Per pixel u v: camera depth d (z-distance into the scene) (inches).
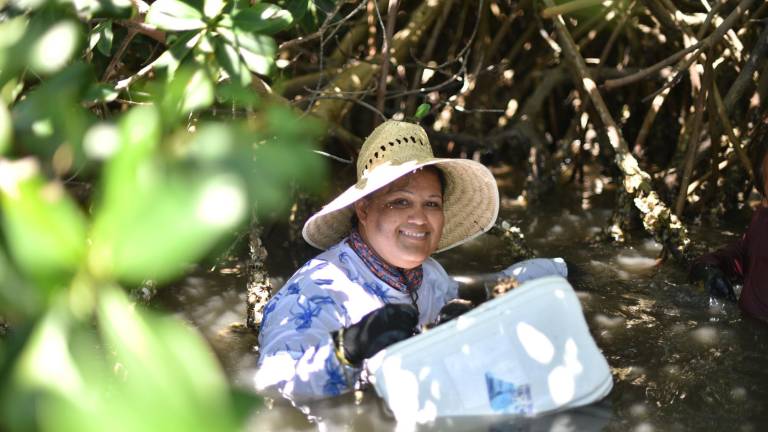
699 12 244.8
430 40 247.9
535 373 108.8
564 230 207.3
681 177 225.1
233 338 144.6
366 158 134.1
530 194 236.1
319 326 122.9
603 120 196.9
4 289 38.5
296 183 194.1
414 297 134.4
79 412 35.3
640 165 245.9
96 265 37.4
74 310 38.0
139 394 35.4
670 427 108.3
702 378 123.5
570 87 281.0
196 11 99.2
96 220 37.4
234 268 175.9
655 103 247.0
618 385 120.0
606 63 280.4
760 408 114.3
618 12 255.1
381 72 203.9
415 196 127.9
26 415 36.4
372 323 114.5
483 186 140.6
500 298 110.7
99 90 89.5
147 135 38.2
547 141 264.8
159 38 129.4
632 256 185.5
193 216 36.0
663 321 146.9
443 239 150.4
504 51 277.7
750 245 152.8
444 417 107.3
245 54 97.7
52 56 52.1
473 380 107.9
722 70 234.7
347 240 133.9
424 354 107.9
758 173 181.9
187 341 36.9
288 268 184.4
